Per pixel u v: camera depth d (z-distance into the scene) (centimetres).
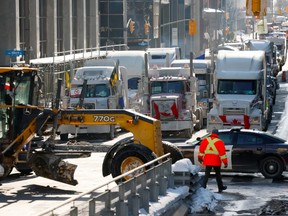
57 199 5431
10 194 5634
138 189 4694
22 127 5894
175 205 5247
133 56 13000
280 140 7044
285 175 7269
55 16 18275
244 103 10519
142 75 11750
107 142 10244
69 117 5859
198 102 12256
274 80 16362
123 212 4281
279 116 13500
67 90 10956
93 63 11669
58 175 5812
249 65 10819
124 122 5844
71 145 6203
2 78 5894
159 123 5853
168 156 5778
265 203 5750
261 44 17700
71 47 19675
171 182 5662
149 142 5831
